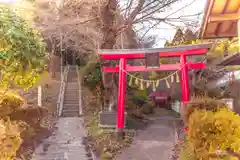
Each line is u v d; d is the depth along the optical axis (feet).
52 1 41.29
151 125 50.67
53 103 60.54
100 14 40.50
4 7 13.85
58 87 73.10
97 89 59.31
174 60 67.46
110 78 43.83
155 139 40.32
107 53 37.96
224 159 14.55
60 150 31.81
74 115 55.72
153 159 30.99
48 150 31.40
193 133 15.87
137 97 64.34
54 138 37.37
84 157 29.89
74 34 52.85
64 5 43.16
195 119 16.12
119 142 36.24
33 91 63.10
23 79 15.89
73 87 72.23
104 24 40.86
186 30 64.39
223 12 19.93
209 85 59.52
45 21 43.01
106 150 32.89
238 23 20.16
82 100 62.03
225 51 35.78
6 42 13.17
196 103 19.19
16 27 13.83
